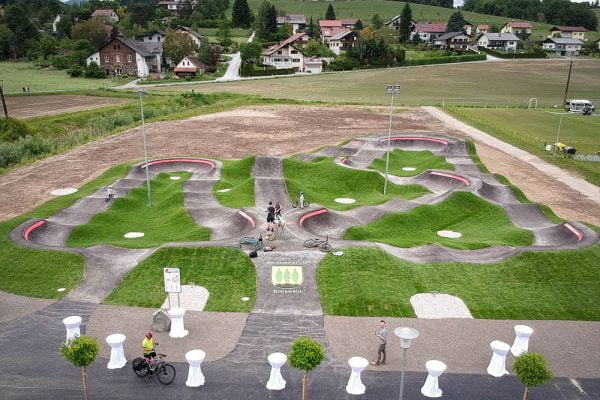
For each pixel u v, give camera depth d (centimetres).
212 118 9038
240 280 2939
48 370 2172
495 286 2925
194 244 3259
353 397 2022
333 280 2920
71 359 1881
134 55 14812
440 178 5128
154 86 13025
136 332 2472
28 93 10994
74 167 5841
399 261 3128
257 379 2133
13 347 2328
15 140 6819
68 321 2281
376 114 9456
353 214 4128
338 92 12581
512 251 3269
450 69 17325
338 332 2480
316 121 8781
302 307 2695
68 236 3684
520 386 2108
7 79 13288
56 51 17150
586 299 2802
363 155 6169
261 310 2670
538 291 2878
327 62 17988
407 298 2786
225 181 4984
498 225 4053
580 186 5212
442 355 2308
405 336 1717
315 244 3253
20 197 4734
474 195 4438
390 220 3931
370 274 2977
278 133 7812
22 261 3123
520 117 9356
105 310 2658
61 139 7150
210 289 2864
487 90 13175
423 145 6706
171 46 15538
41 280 2939
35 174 5544
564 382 2128
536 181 5362
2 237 3444
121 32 19888
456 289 2891
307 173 5334
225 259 3112
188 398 2012
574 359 2289
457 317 2627
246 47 16288
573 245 3306
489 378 2150
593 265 3083
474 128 8112
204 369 2188
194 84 13738
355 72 16812
